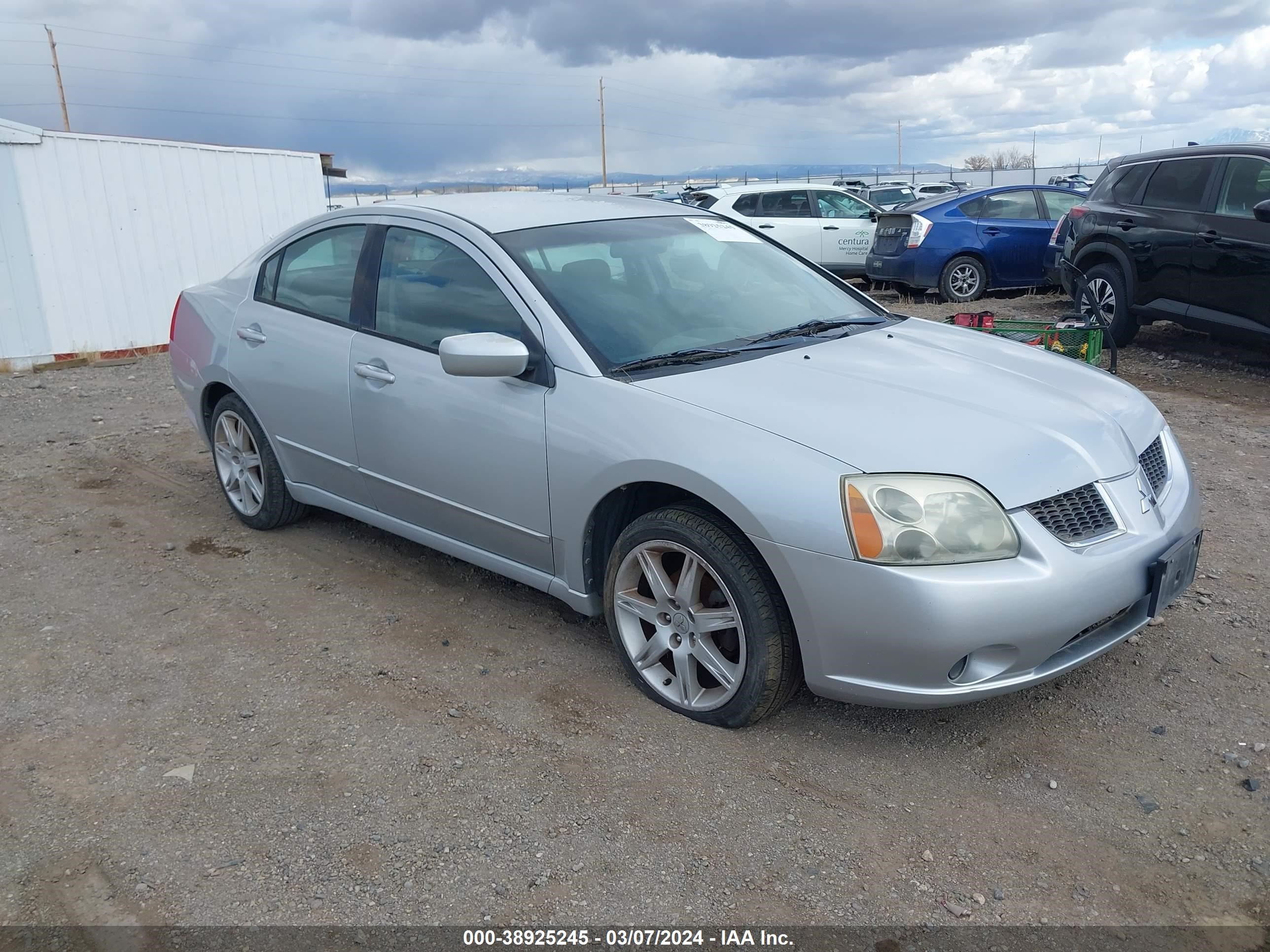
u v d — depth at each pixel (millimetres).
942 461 2812
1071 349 6234
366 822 2746
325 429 4277
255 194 11727
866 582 2719
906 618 2691
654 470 3061
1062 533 2852
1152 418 3467
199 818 2775
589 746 3084
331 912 2422
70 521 5227
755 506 2844
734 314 3850
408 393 3832
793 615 2871
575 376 3346
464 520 3799
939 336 3986
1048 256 10656
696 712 3191
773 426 2961
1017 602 2703
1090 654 2951
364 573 4473
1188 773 2916
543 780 2916
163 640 3863
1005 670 2793
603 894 2469
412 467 3900
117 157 10297
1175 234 8125
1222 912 2395
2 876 2566
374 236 4156
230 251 11523
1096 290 9000
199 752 3096
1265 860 2557
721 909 2418
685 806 2795
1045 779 2908
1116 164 9062
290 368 4379
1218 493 5203
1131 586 2914
